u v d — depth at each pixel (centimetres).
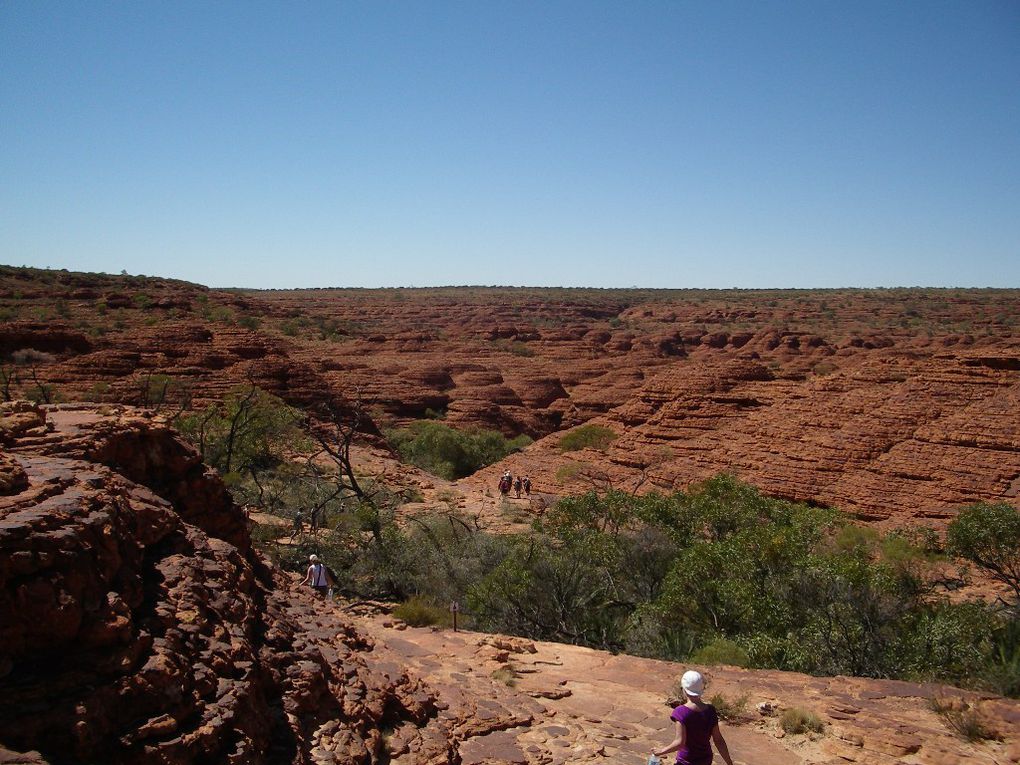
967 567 2323
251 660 692
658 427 4628
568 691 1112
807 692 1112
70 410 1054
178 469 1019
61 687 508
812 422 3928
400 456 5491
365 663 930
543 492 4312
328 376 8044
